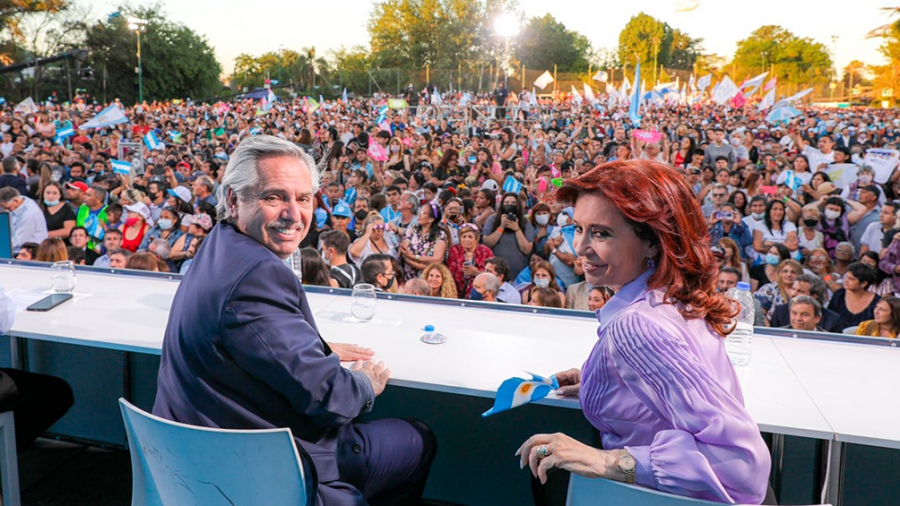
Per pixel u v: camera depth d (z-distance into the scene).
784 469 1.89
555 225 4.66
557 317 2.19
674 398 1.00
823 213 4.85
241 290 1.24
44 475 2.36
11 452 1.84
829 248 4.82
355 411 1.38
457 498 2.26
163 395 1.33
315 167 1.46
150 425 1.21
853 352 1.90
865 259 4.45
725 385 1.11
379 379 1.56
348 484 1.40
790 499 1.89
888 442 1.33
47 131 7.32
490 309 2.26
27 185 6.36
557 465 1.06
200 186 5.35
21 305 2.12
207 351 1.25
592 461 1.04
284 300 1.28
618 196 1.08
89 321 1.97
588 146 6.13
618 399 1.10
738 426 0.98
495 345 1.88
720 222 4.83
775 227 4.79
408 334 1.97
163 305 2.16
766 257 4.68
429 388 1.58
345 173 6.26
